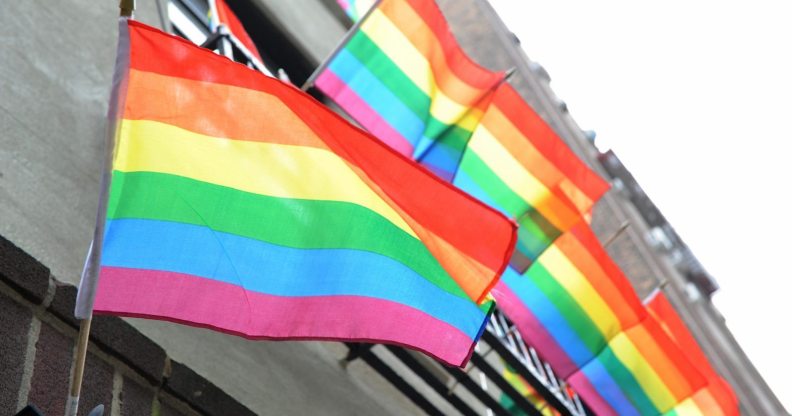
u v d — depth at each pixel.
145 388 5.50
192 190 5.10
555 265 9.92
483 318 5.68
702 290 27.48
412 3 9.84
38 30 7.32
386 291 5.45
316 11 14.36
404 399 8.46
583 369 9.78
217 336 6.59
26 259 5.12
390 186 5.89
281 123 5.66
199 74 5.45
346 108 9.38
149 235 4.83
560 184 10.23
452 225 5.93
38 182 6.09
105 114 7.29
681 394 10.16
